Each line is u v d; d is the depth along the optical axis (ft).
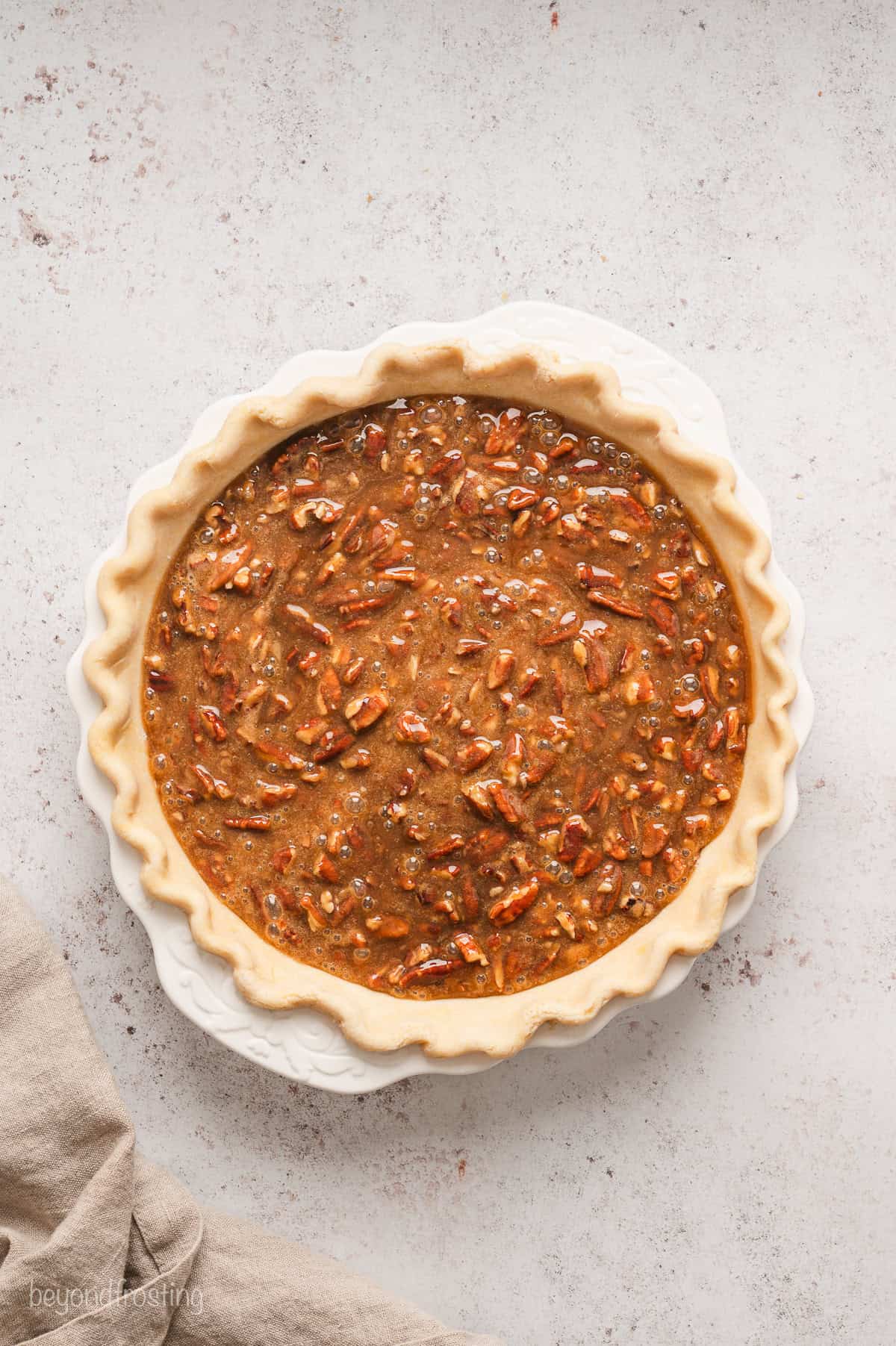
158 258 2.61
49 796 2.57
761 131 2.63
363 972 2.43
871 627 2.62
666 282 2.62
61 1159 2.40
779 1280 2.58
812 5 2.62
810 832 2.61
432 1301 2.56
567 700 2.44
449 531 2.45
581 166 2.62
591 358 2.44
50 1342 2.31
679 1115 2.59
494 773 2.43
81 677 2.40
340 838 2.42
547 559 2.45
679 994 2.60
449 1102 2.58
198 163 2.61
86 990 2.56
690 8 2.63
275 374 2.50
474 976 2.43
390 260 2.61
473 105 2.62
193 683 2.43
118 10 2.61
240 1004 2.39
